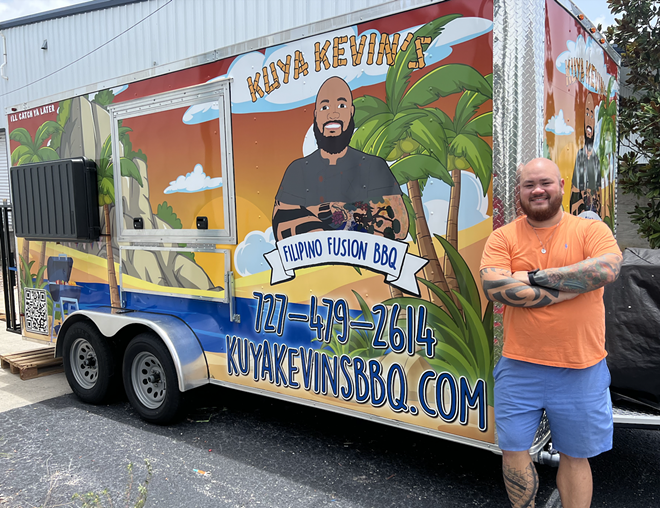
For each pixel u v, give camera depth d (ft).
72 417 13.58
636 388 8.55
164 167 12.70
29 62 42.32
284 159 10.41
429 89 8.45
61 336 15.02
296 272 10.41
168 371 12.29
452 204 8.34
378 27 8.93
